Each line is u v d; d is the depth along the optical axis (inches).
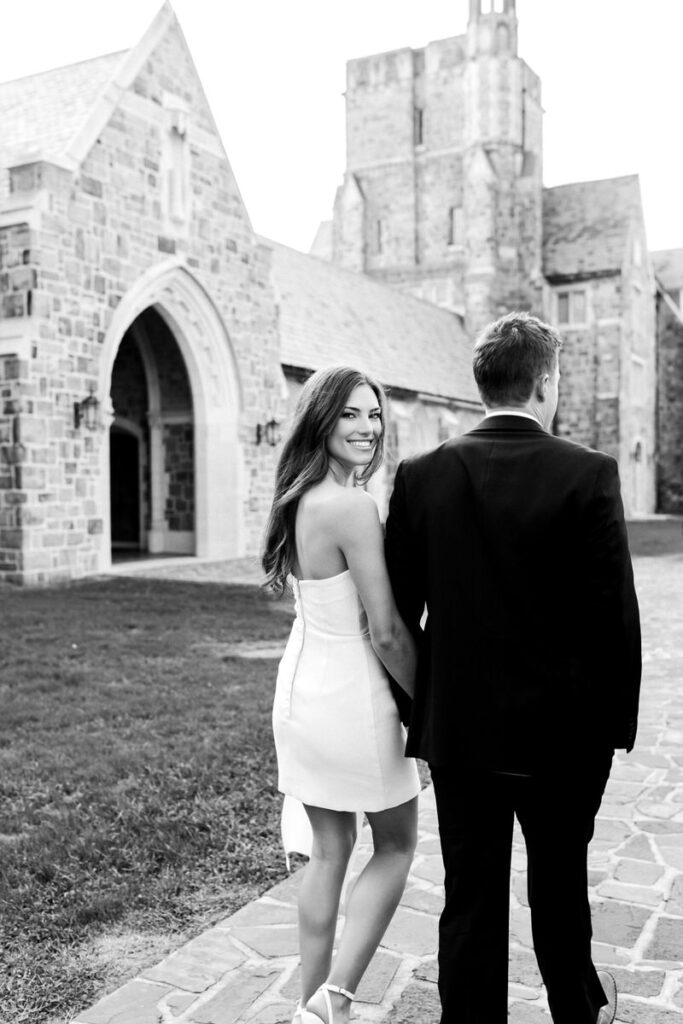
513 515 87.7
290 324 962.1
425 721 93.3
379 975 119.3
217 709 254.7
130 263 637.3
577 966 91.6
